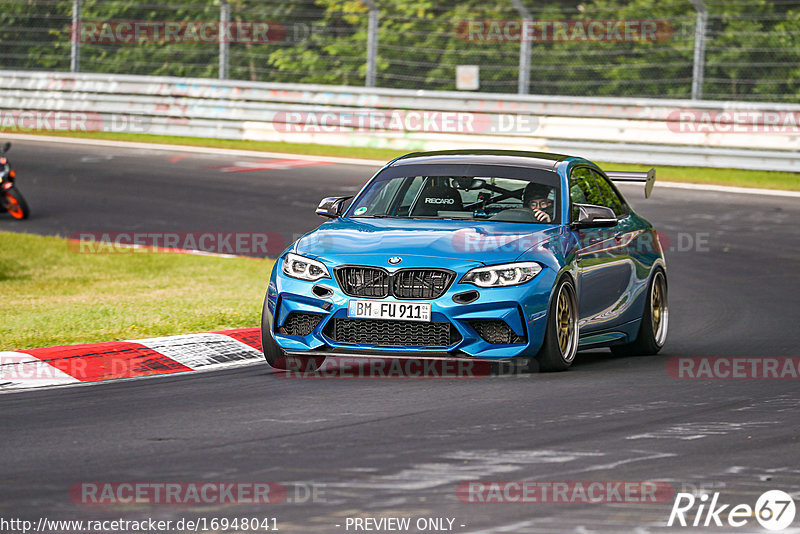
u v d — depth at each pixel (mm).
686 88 76188
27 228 49500
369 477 14898
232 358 24797
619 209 27047
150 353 24453
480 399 20047
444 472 15141
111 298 34375
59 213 52625
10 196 51281
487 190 24625
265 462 15703
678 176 61219
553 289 22203
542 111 67000
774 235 46625
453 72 82688
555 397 20297
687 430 17766
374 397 20297
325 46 86438
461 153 26312
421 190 24812
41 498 14055
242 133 74625
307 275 22250
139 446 16719
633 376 22766
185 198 55500
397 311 21516
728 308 33250
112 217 51562
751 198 55156
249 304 32219
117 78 78062
